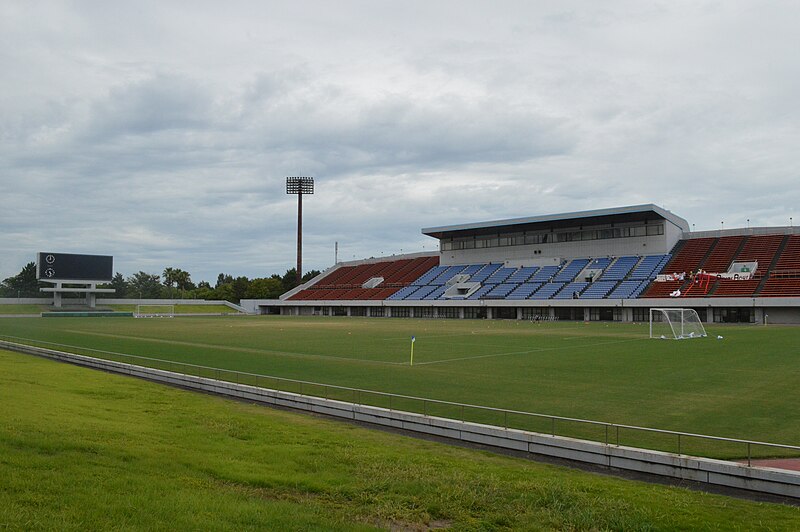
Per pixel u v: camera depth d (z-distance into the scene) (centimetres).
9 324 9094
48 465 1324
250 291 18988
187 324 9319
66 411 2053
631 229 11662
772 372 3406
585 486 1455
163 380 3362
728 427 2075
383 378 3297
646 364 3834
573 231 12375
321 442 1878
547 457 1795
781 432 2000
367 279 15550
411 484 1431
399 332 7194
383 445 1903
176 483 1327
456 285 12588
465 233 13662
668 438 1933
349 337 6362
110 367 3844
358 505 1313
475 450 1891
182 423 2067
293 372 3547
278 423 2189
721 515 1265
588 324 8962
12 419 1730
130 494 1202
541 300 10625
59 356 4412
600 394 2748
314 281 16550
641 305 9562
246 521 1111
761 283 9200
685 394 2725
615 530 1180
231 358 4291
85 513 1067
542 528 1199
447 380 3212
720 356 4250
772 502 1393
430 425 2081
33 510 1052
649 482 1560
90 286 14188
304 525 1119
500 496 1371
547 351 4744
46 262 13125
